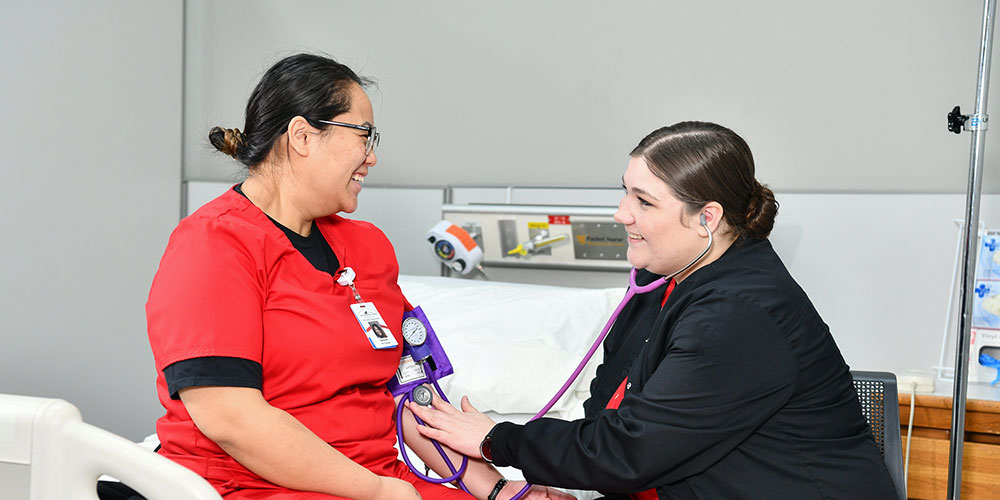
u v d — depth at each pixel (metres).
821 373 1.38
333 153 1.37
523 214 2.53
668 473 1.35
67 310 2.82
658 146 1.42
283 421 1.21
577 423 1.40
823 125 2.43
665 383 1.32
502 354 2.02
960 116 1.76
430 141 2.84
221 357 1.20
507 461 1.42
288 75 1.38
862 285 2.39
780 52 2.46
